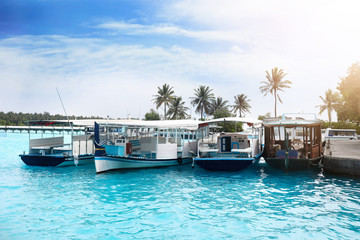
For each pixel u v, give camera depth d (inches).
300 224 307.3
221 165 604.1
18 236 268.8
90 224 301.3
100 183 501.0
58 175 573.9
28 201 383.6
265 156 706.2
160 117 3019.2
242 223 308.7
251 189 465.7
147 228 292.0
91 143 759.1
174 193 435.2
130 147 645.3
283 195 426.6
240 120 658.8
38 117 6604.3
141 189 459.2
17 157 905.5
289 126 618.5
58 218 318.7
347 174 570.9
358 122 1467.8
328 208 363.3
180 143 898.7
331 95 3120.1
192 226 298.8
